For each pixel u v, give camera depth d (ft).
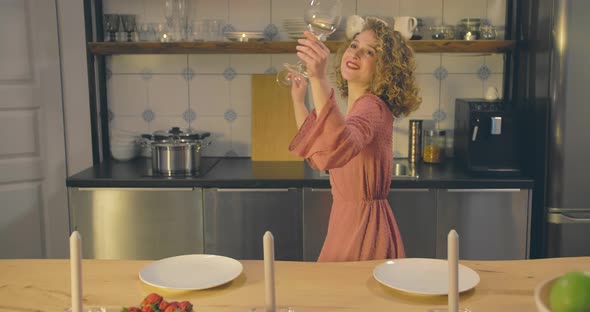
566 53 9.65
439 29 11.15
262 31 11.80
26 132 11.14
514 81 11.37
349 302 4.91
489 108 10.37
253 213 10.04
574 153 9.80
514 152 10.34
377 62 7.02
